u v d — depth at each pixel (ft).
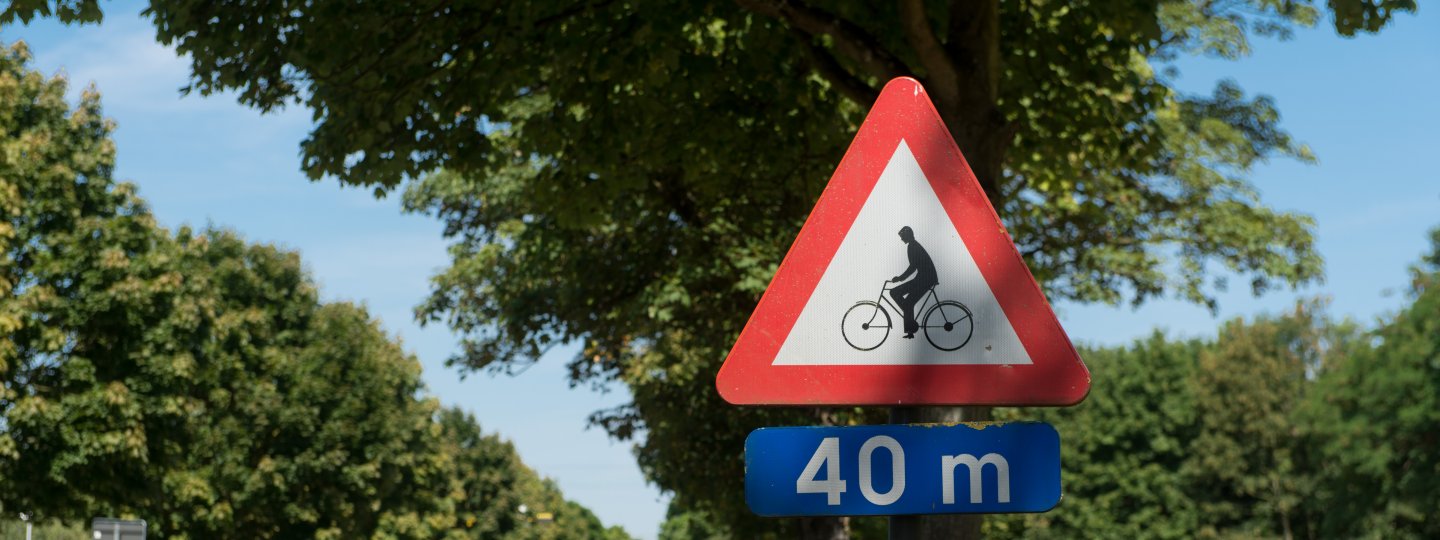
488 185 70.69
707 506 84.64
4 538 115.75
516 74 33.55
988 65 28.48
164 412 88.22
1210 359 230.07
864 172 11.39
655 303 61.98
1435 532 174.29
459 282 76.84
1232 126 76.54
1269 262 72.13
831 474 11.15
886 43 34.42
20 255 84.23
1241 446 224.94
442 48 32.53
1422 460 166.61
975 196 11.34
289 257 149.48
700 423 76.74
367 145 32.63
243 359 136.36
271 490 132.87
